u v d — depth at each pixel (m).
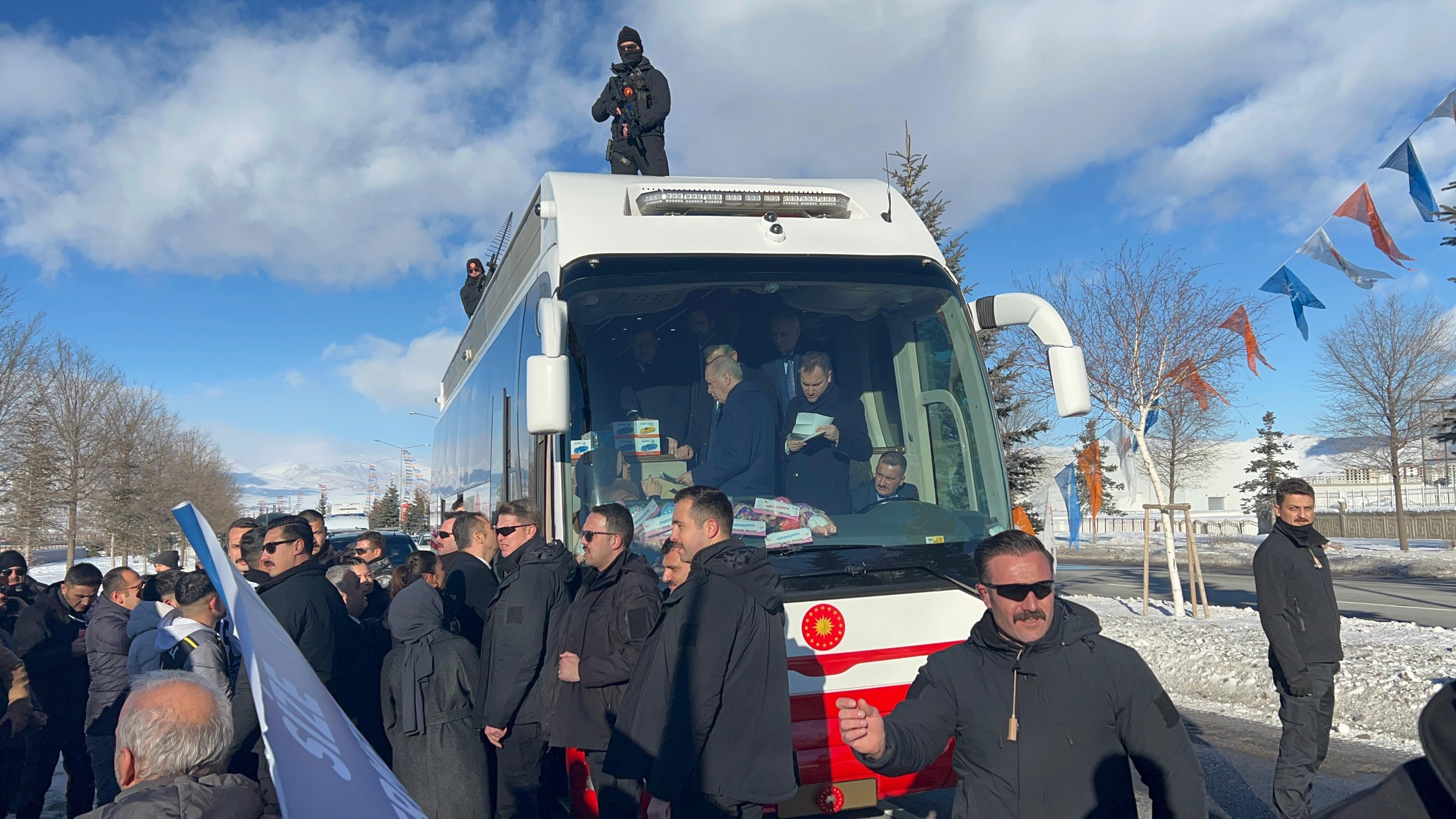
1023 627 2.83
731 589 3.79
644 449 5.11
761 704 3.75
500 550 6.00
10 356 28.92
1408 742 7.43
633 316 5.21
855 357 5.63
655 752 3.70
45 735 6.61
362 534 7.88
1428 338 30.25
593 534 4.53
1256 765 7.00
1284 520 5.62
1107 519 64.56
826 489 5.31
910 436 5.59
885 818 4.43
